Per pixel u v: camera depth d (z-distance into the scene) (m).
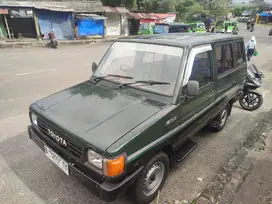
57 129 2.40
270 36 27.45
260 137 4.48
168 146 2.78
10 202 2.71
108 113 2.46
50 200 2.75
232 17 73.88
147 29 27.84
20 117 4.95
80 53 14.53
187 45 2.87
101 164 2.07
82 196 2.82
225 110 4.57
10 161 3.44
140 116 2.40
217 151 3.95
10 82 7.50
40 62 11.06
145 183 2.56
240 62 4.68
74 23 20.61
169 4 36.69
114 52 3.44
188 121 2.94
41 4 19.28
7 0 18.02
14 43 16.09
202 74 3.17
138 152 2.21
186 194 2.94
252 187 3.05
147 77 2.92
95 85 3.18
